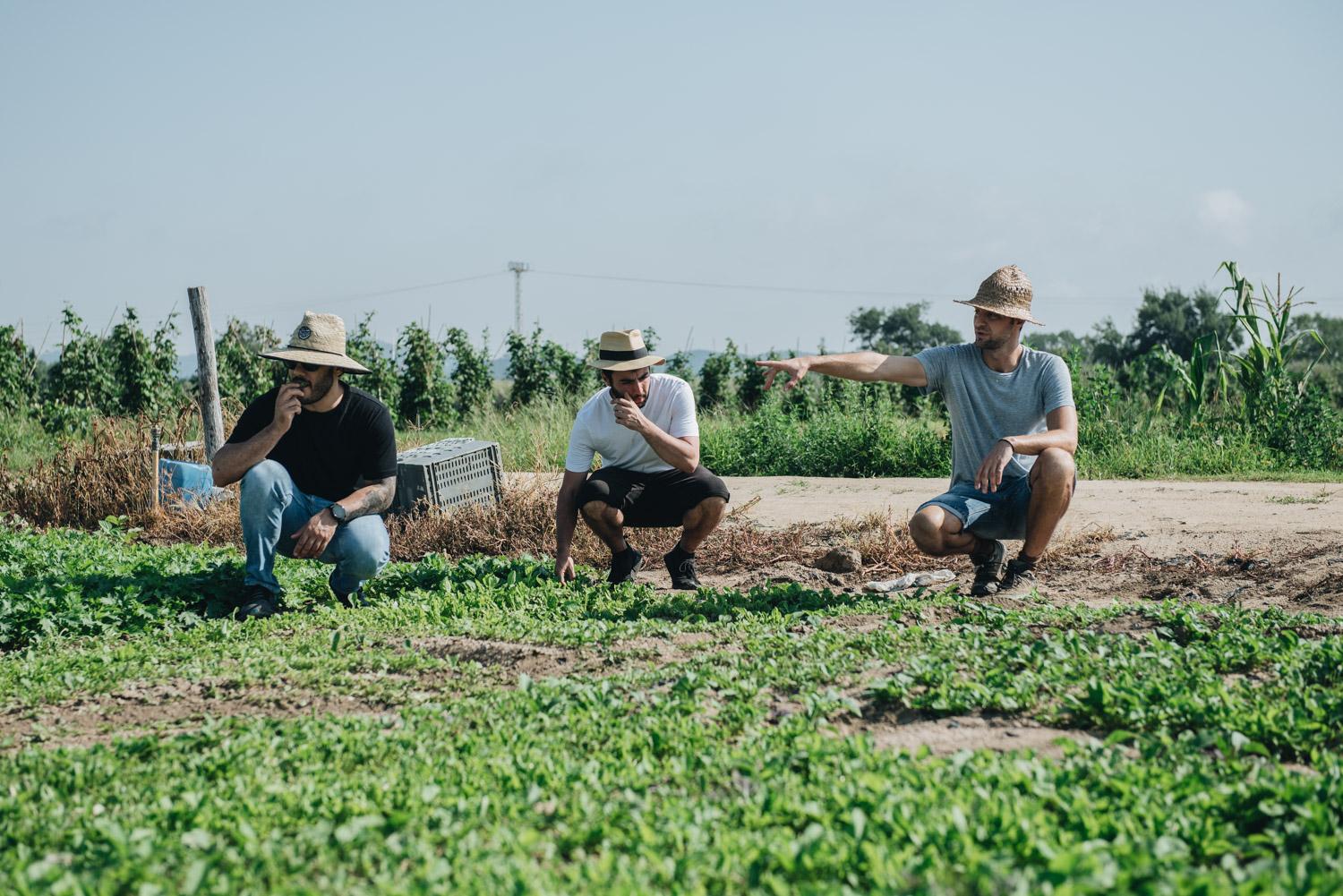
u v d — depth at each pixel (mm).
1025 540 6008
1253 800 2697
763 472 14922
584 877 2268
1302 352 48906
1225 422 14594
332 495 6137
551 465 13867
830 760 3004
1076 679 3916
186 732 3723
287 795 2785
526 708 3725
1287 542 7195
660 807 2713
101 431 10836
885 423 14922
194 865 2254
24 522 9961
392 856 2426
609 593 5992
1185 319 51156
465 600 5793
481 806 2693
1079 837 2412
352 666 4566
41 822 2771
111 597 5832
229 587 6160
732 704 3709
